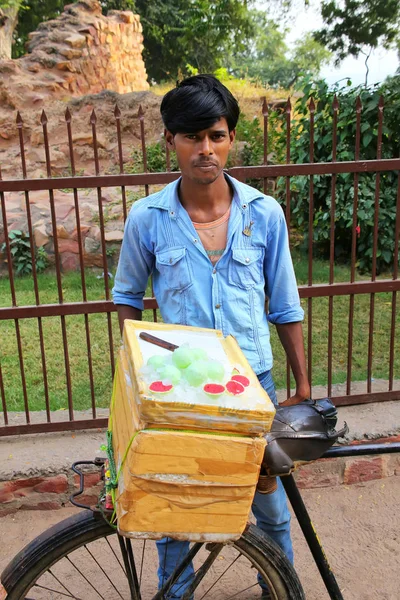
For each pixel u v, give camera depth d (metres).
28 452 2.98
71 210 7.71
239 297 1.82
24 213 7.71
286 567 1.81
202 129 1.62
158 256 1.83
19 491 2.87
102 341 5.17
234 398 1.38
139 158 9.23
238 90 13.62
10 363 4.74
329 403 1.79
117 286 2.00
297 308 1.95
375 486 3.07
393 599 2.37
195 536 1.49
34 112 10.81
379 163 2.95
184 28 22.27
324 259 7.27
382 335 5.16
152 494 1.42
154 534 1.47
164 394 1.34
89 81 12.74
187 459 1.39
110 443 1.73
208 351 1.61
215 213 1.79
